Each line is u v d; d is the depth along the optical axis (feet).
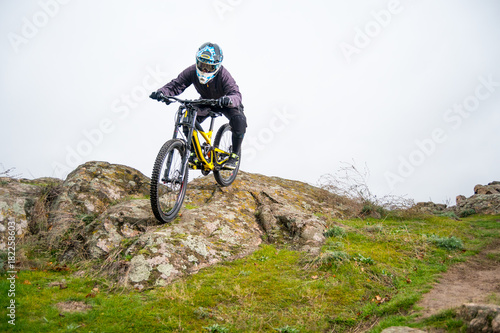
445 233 19.25
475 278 14.16
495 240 18.40
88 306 11.84
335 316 11.98
